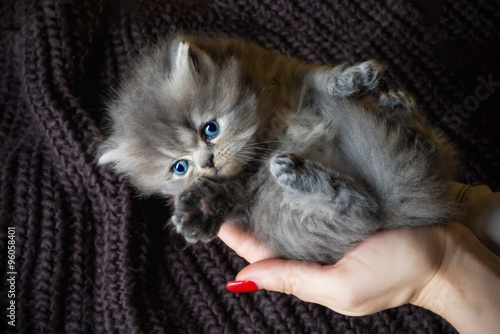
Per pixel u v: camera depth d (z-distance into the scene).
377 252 0.32
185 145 0.33
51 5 0.39
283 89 0.34
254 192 0.33
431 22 0.42
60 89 0.39
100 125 0.40
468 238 0.33
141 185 0.36
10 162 0.39
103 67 0.41
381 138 0.32
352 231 0.32
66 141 0.39
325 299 0.33
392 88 0.40
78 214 0.39
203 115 0.33
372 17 0.42
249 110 0.33
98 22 0.40
